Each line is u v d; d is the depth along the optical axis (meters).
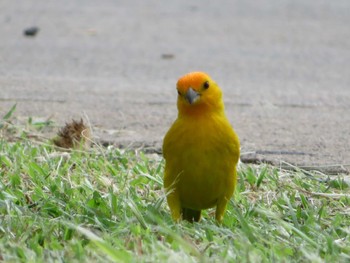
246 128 14.56
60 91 16.81
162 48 21.20
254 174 11.22
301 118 15.37
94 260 7.94
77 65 19.36
